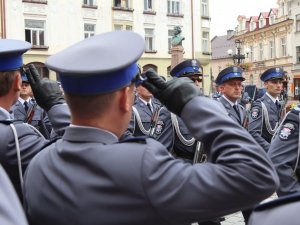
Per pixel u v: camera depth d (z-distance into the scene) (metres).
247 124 5.45
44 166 1.57
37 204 1.53
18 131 2.11
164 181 1.37
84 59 1.44
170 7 30.73
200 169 1.40
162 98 1.53
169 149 4.36
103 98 1.46
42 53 25.56
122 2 28.80
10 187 1.14
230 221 5.64
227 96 5.45
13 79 2.19
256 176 1.35
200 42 31.97
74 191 1.44
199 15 31.83
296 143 2.91
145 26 29.59
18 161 2.04
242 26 54.22
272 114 5.71
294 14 42.03
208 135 1.44
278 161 2.92
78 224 1.41
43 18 25.61
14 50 2.15
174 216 1.36
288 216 1.10
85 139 1.50
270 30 46.22
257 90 14.10
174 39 23.23
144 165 1.39
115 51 1.45
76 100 1.48
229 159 1.38
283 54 44.50
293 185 2.89
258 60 49.34
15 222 1.05
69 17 26.48
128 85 1.49
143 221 1.38
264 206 1.17
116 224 1.38
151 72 1.55
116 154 1.43
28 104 5.90
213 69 63.78
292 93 41.94
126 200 1.38
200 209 1.35
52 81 2.29
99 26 27.69
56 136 2.20
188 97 1.50
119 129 1.53
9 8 24.50
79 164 1.47
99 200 1.40
